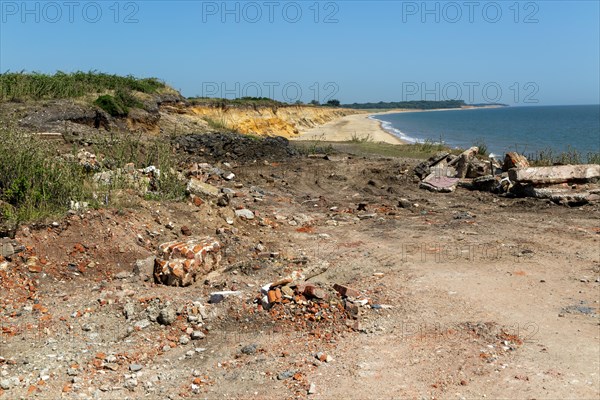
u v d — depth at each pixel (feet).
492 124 274.16
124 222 26.84
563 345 17.85
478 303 21.54
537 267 25.75
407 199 44.68
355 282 24.04
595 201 40.19
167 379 16.20
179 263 22.80
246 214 33.91
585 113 497.87
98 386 15.64
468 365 16.70
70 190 28.50
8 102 59.98
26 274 22.24
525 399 14.82
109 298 20.98
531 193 43.16
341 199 44.93
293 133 155.63
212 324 19.61
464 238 31.27
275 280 23.32
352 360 17.16
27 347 17.49
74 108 61.36
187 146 65.00
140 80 94.79
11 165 28.86
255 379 16.11
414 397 15.03
